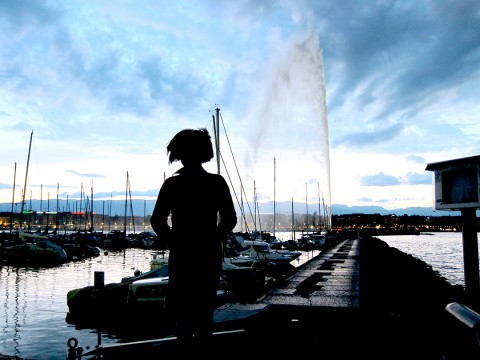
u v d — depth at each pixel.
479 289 4.94
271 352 4.15
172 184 2.57
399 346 4.50
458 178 5.09
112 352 2.98
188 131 2.67
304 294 10.84
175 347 2.48
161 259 31.09
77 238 66.00
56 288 26.59
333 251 35.34
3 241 53.78
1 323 16.66
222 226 2.56
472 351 1.74
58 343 13.82
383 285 14.02
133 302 16.42
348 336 4.80
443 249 90.38
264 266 27.75
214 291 2.50
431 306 8.30
